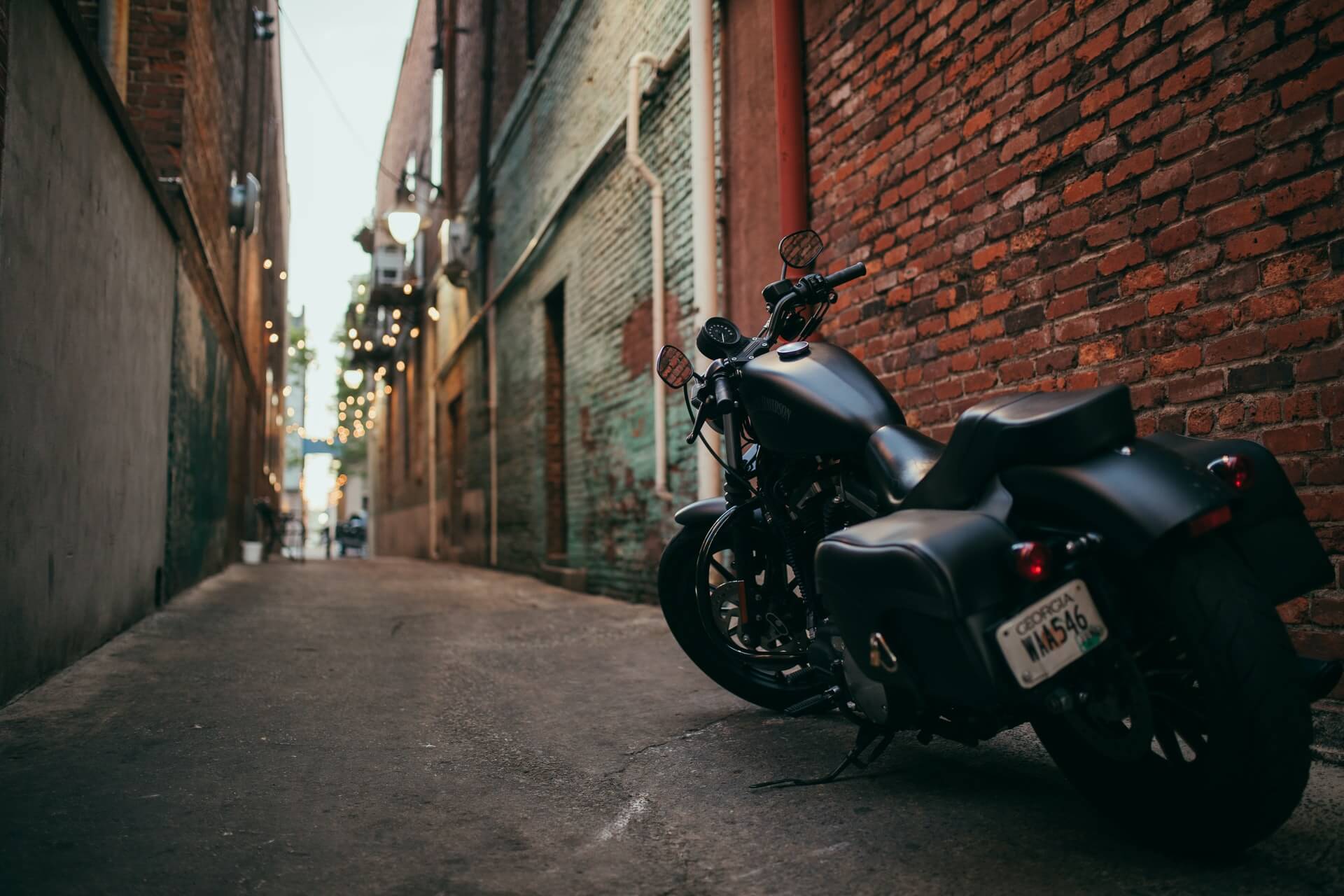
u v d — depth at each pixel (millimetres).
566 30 8703
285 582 8891
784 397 2328
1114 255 2812
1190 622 1534
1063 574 1612
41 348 3139
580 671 3764
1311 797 1968
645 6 6617
